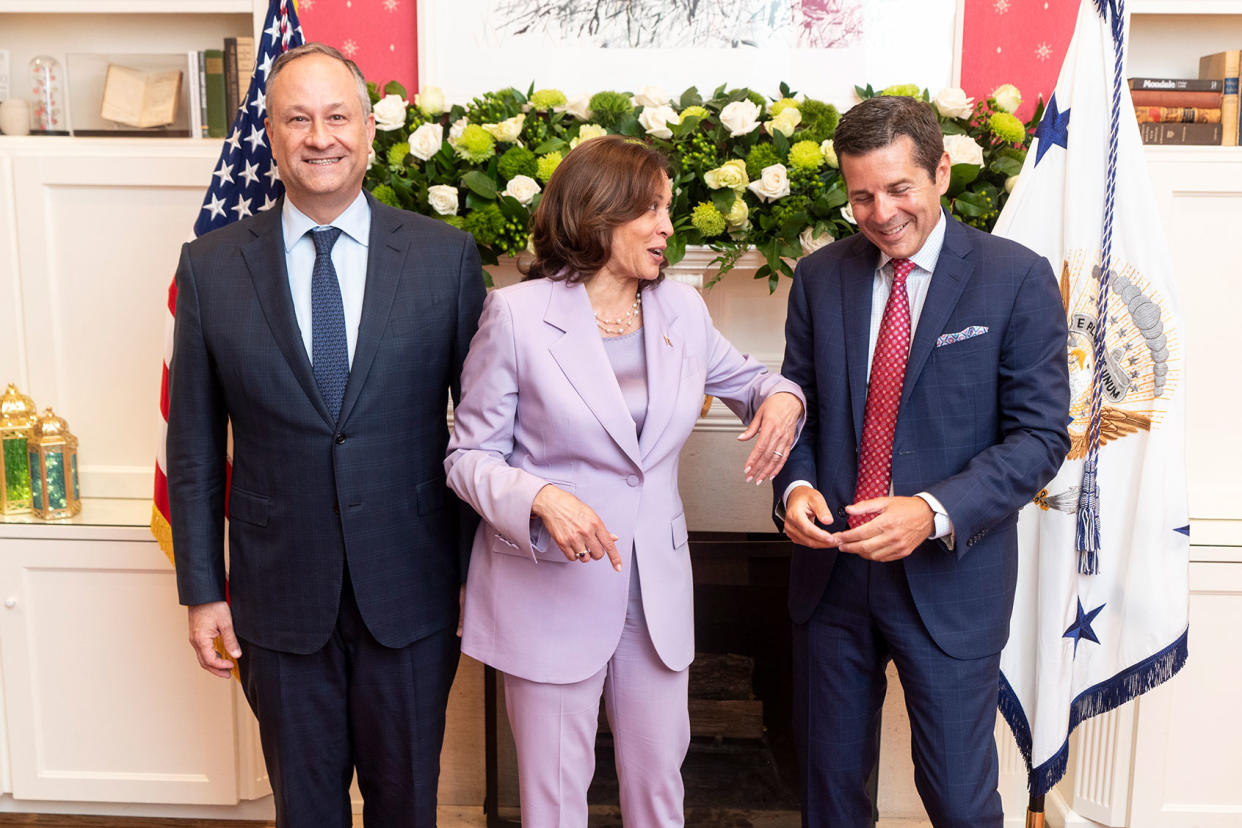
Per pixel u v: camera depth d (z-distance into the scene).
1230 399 2.58
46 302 2.64
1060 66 2.57
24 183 2.59
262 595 1.82
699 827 2.64
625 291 1.78
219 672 1.93
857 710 1.88
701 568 2.62
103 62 2.64
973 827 1.76
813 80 2.56
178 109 2.65
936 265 1.75
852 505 1.63
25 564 2.52
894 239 1.69
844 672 1.87
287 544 1.80
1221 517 2.62
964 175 2.33
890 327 1.78
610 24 2.56
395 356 1.80
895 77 2.55
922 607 1.74
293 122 1.72
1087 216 2.13
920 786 1.83
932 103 2.45
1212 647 2.46
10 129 2.69
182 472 1.86
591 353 1.70
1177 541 2.21
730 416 2.56
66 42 2.80
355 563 1.78
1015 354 1.71
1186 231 2.51
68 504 2.58
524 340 1.69
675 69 2.57
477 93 2.59
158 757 2.59
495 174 2.41
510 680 1.79
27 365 2.68
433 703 1.89
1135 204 2.13
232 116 2.64
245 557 1.84
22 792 2.60
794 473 1.87
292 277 1.83
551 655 1.73
